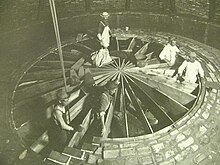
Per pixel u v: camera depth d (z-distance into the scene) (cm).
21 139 1270
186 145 1212
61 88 1410
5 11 1775
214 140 1229
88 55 1617
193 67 1387
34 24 1845
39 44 1758
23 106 1402
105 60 1507
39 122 1340
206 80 1466
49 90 1448
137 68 1480
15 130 1305
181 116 1363
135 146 1207
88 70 1478
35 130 1326
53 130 1284
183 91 1379
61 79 1463
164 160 1168
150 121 1369
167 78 1438
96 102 1302
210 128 1268
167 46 1485
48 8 1862
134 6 1927
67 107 1267
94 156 1184
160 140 1225
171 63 1504
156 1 1889
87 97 1373
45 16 1873
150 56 1593
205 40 1808
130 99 1416
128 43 1772
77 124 1320
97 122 1325
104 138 1228
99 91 1372
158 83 1404
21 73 1562
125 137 1297
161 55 1503
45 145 1259
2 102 1416
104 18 1561
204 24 1777
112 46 1723
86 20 1912
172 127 1266
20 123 1341
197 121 1288
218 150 1198
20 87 1491
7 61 1639
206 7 1762
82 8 1923
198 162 1164
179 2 1836
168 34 1808
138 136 1234
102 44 1513
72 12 1911
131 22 1923
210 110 1330
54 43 1759
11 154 1216
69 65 1567
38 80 1502
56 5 1862
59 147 1250
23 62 1630
